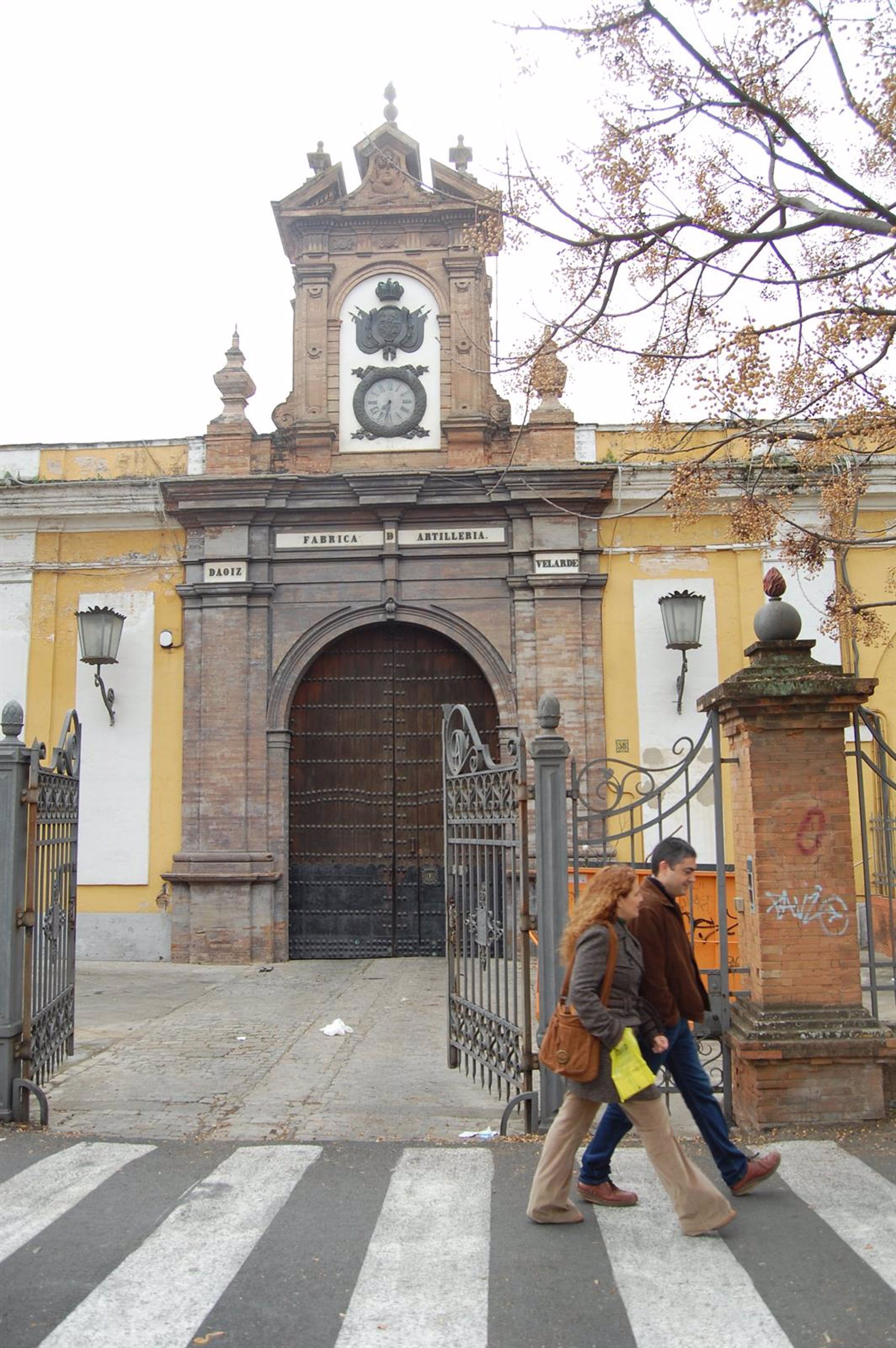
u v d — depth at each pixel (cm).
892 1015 1020
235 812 1516
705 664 1530
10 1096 728
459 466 1562
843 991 665
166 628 1580
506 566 1557
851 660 1521
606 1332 418
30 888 755
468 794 845
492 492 1495
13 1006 733
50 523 1606
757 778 676
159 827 1538
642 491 1552
